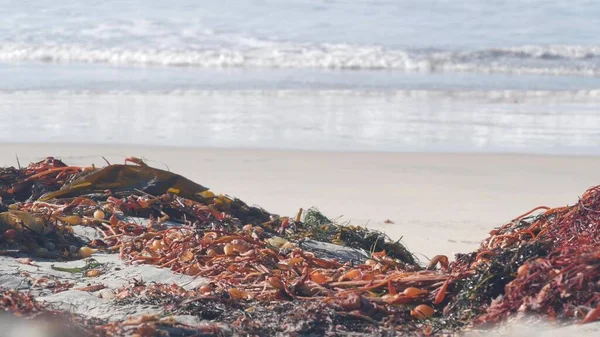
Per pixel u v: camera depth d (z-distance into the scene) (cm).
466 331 426
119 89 1808
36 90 1775
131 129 1373
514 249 502
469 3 2936
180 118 1484
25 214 602
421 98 1778
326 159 1171
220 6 2866
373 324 445
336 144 1284
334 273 520
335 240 677
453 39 2502
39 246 591
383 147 1270
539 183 1046
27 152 1173
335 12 2814
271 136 1337
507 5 2911
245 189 966
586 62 2286
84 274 542
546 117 1582
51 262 568
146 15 2727
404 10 2850
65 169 753
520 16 2798
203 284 507
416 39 2492
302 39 2459
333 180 1033
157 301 475
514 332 411
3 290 450
